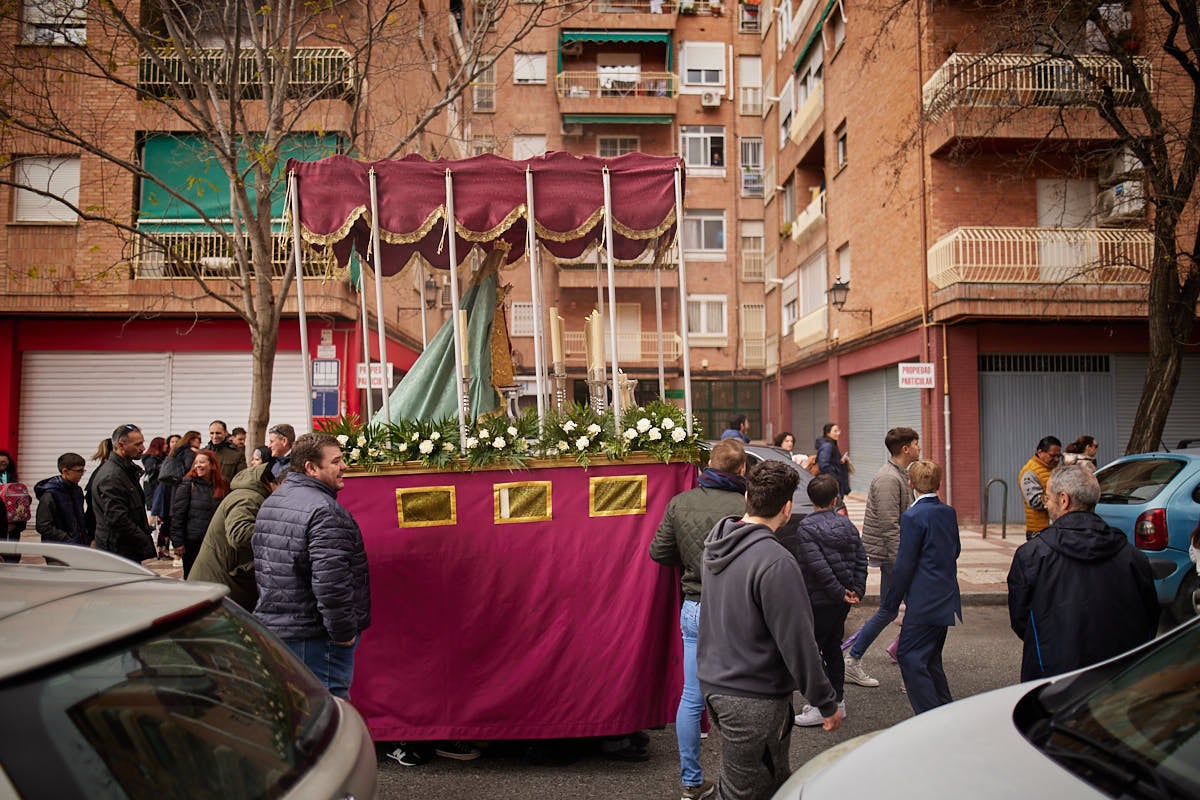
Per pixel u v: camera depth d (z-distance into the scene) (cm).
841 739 506
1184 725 220
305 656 382
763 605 294
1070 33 1221
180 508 727
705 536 400
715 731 522
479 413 572
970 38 1530
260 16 1009
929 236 1541
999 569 1041
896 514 620
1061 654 373
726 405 3005
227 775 181
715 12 3056
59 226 1497
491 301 602
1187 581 685
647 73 2964
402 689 459
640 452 477
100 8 873
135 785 164
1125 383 1541
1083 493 386
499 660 461
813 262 2361
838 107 2077
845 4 1986
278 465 532
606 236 502
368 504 466
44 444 1562
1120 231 1401
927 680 461
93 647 182
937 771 218
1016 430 1530
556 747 466
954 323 1506
